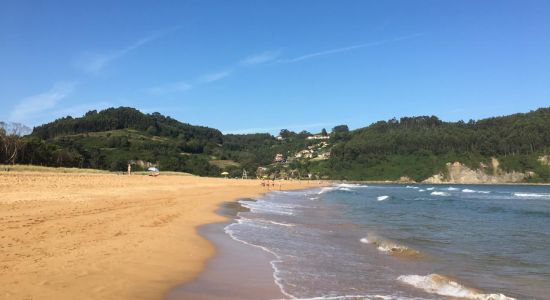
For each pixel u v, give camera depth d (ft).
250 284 33.50
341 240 60.44
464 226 81.61
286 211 106.22
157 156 470.80
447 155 612.29
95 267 33.71
